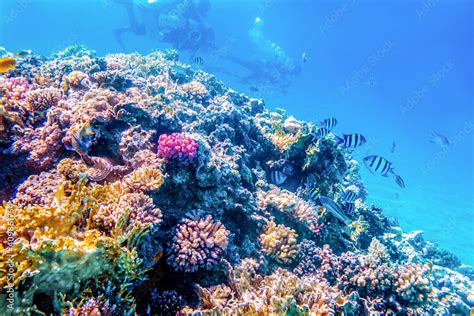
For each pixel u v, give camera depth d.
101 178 4.26
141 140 4.86
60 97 5.49
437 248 9.88
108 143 4.84
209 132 6.57
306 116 34.75
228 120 6.90
